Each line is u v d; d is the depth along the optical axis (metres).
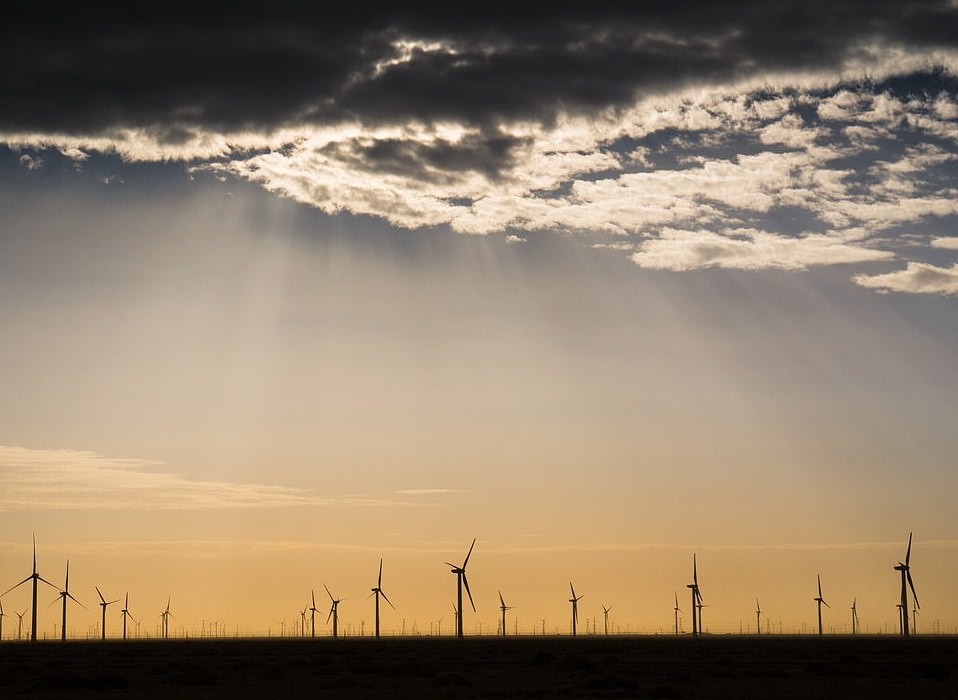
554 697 142.50
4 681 175.75
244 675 194.25
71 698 142.38
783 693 147.75
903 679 181.25
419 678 186.88
